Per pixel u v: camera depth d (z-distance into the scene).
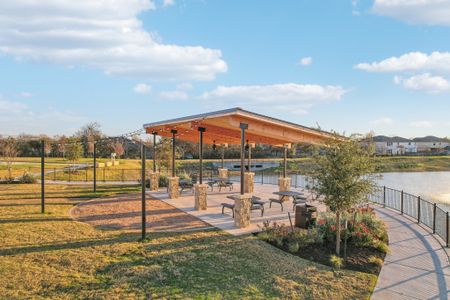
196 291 5.30
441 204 21.17
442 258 7.28
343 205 7.03
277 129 10.73
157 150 24.80
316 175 7.34
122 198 14.95
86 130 52.81
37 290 5.29
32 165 32.12
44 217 10.49
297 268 6.41
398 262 7.02
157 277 5.79
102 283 5.55
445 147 82.94
